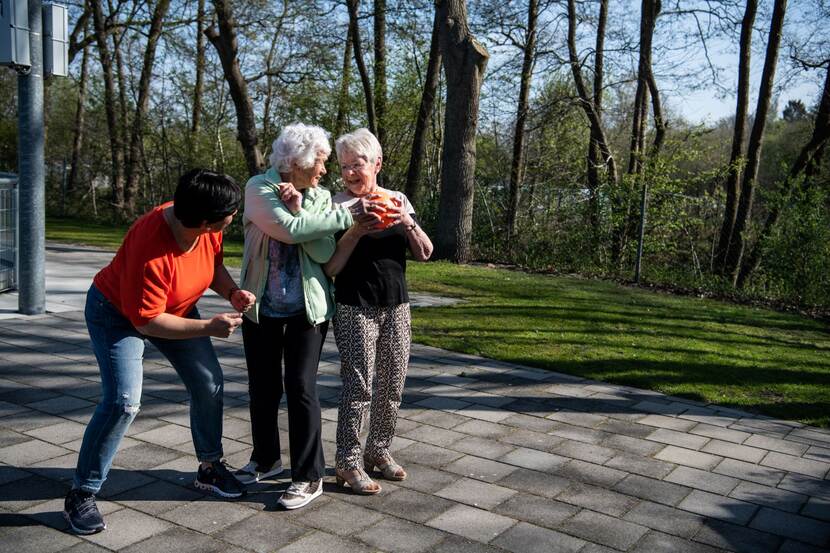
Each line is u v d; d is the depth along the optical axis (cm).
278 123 2047
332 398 482
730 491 355
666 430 447
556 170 1795
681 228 1323
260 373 328
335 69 1878
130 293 274
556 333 731
